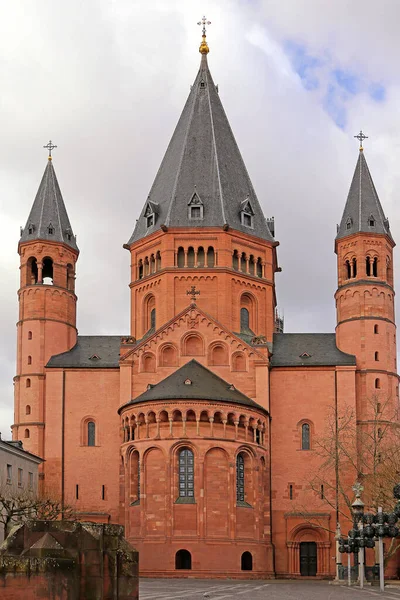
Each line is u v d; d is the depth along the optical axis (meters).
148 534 89.38
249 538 91.56
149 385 99.31
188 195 109.12
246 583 78.12
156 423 91.62
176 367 102.06
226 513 90.06
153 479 90.62
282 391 103.56
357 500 65.25
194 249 107.00
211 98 115.50
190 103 115.75
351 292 106.69
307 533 99.94
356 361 104.56
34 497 87.06
